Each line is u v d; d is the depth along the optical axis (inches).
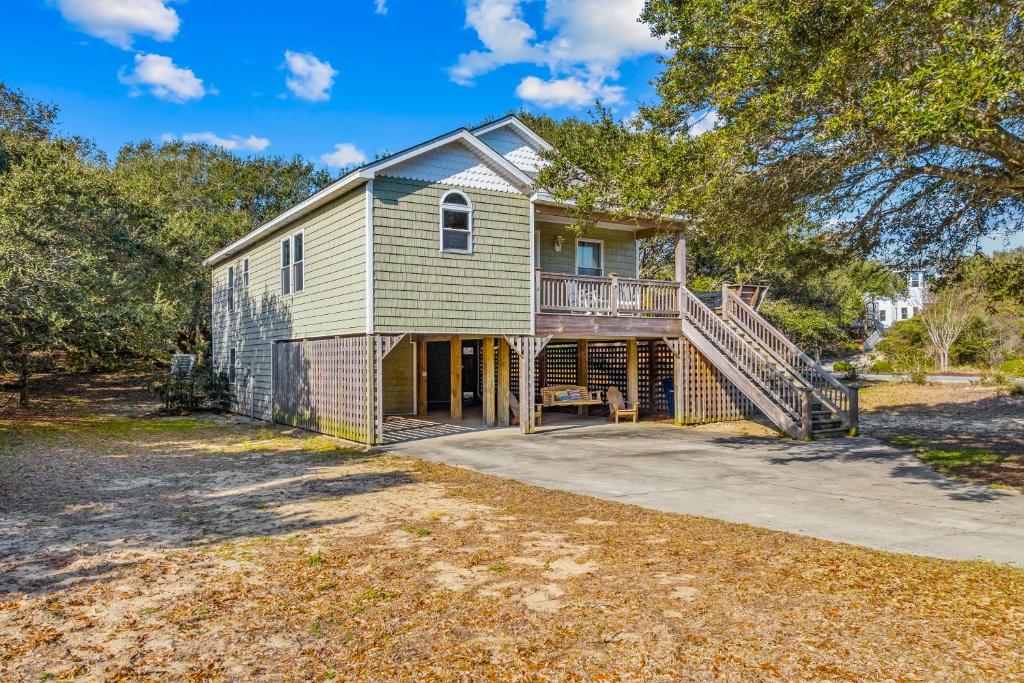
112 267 813.9
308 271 637.9
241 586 204.8
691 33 346.6
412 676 146.0
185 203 1424.7
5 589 203.9
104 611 185.9
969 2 263.7
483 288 575.8
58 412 802.8
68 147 971.9
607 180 406.0
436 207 552.7
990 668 146.3
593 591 196.1
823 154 364.2
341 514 299.3
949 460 439.5
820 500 326.0
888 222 445.7
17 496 344.2
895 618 174.1
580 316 624.7
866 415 717.9
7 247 573.6
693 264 1432.1
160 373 1173.1
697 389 677.9
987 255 533.0
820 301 1552.7
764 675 144.3
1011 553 235.3
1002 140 315.6
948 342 1223.5
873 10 281.0
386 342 527.8
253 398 791.1
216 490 358.3
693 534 258.5
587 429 636.1
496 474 403.5
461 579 208.2
